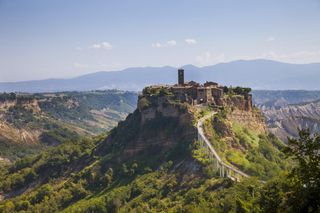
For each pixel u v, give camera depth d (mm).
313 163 81500
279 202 95750
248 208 134750
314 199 80625
